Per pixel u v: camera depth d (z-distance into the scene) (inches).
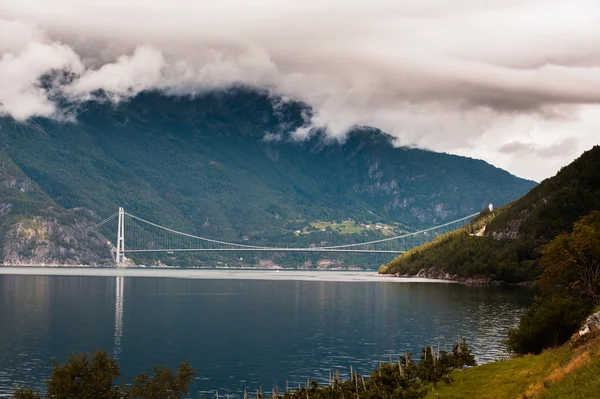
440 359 3262.8
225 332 6628.9
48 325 7096.5
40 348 5689.0
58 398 3164.4
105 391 3265.3
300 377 4616.1
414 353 5344.5
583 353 2628.0
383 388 3043.8
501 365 3230.8
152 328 6909.5
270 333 6545.3
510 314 7573.8
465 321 7017.7
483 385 2955.2
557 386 2445.9
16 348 5679.1
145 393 3452.3
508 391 2765.7
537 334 3659.0
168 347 5753.0
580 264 4596.5
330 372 4712.1
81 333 6540.4
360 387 3159.5
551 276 4660.4
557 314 3614.7
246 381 4517.7
